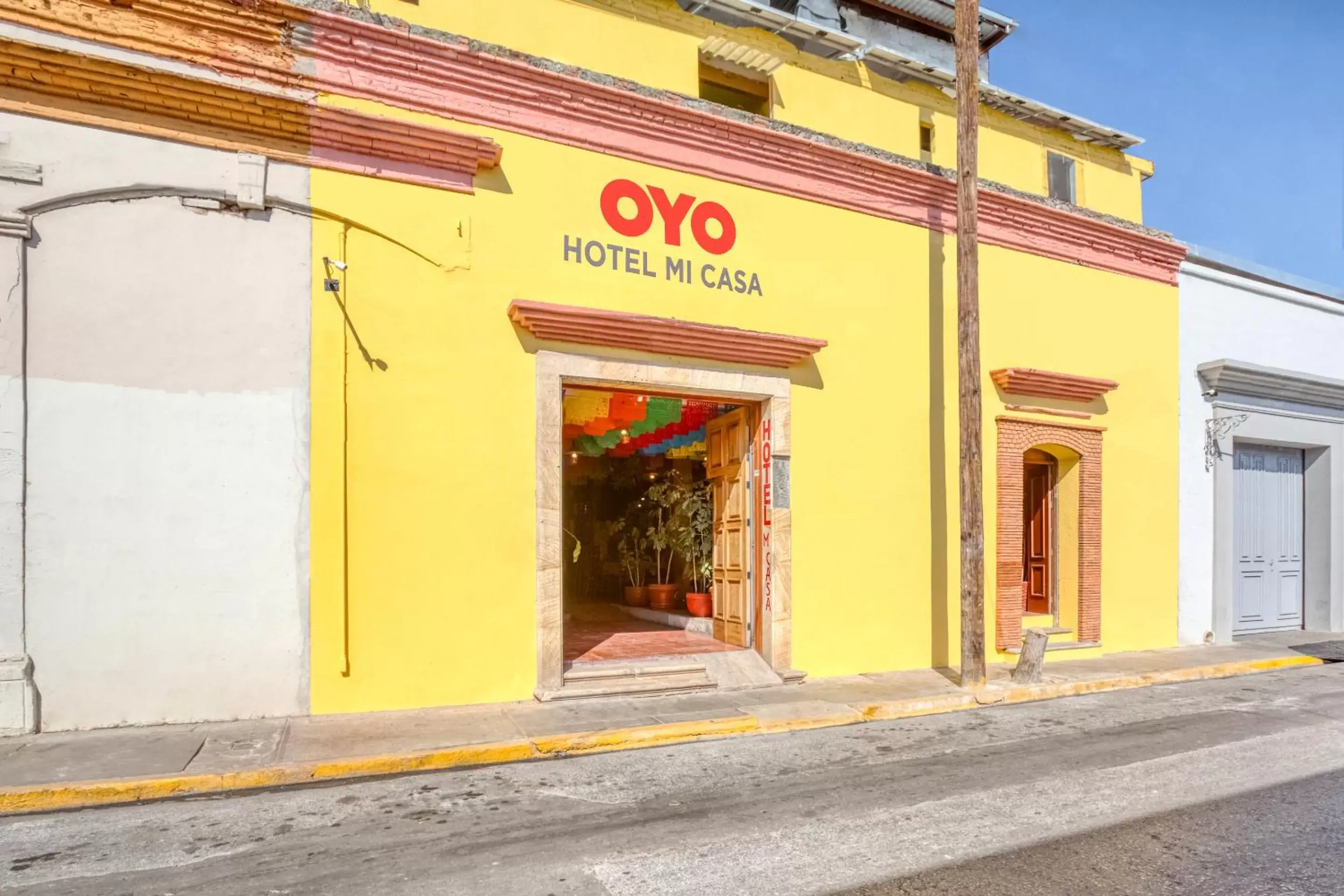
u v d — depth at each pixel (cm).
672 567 1295
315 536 727
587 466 1385
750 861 445
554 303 836
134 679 669
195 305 702
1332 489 1466
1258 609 1416
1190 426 1314
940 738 732
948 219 1093
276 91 730
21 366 648
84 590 659
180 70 699
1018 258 1157
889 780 600
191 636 686
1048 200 1174
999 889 411
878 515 1011
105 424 671
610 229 873
